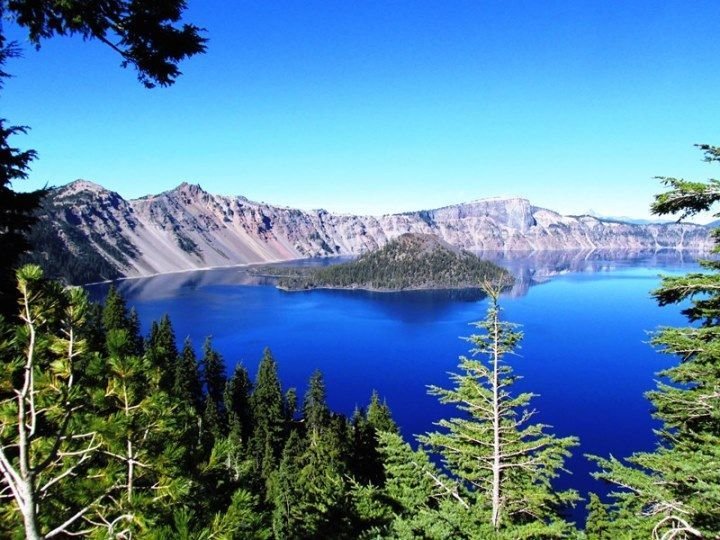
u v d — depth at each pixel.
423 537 9.84
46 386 5.70
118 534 5.67
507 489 13.94
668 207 11.28
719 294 11.48
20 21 8.00
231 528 6.09
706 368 10.97
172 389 6.77
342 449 48.34
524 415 14.73
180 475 6.50
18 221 10.35
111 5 7.88
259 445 55.44
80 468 6.59
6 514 5.76
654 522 11.10
